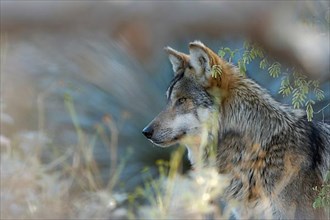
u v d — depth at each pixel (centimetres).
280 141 887
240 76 926
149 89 1476
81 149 1295
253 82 934
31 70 1503
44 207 1009
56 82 1493
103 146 1386
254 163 897
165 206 952
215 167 930
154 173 1357
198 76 923
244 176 905
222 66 914
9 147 1100
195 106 926
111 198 1063
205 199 885
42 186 1054
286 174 870
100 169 1355
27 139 1202
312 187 866
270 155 888
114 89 1479
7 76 1438
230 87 920
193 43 904
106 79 1486
